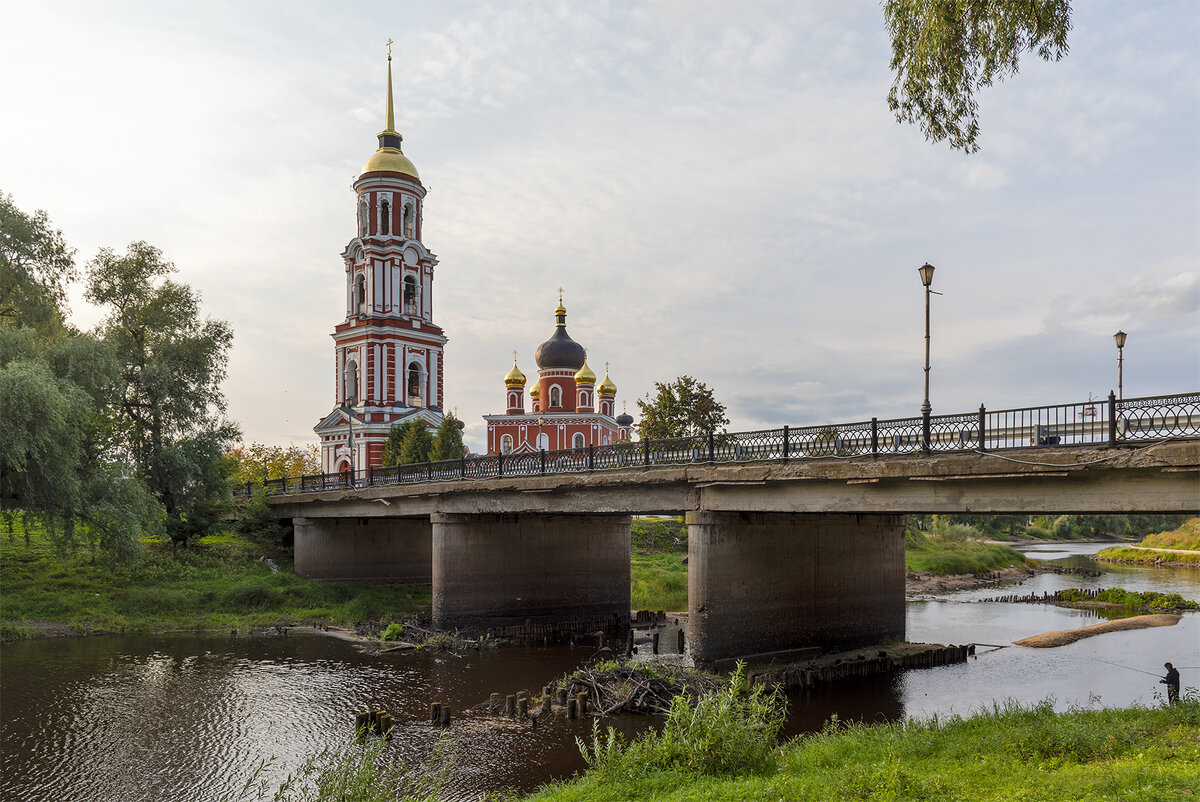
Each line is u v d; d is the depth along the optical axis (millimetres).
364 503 37094
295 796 13531
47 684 22859
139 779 15664
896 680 23922
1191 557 77812
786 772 11852
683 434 63344
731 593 24000
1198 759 10938
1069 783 9953
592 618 35375
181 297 42438
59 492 30609
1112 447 15266
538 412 82938
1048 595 47875
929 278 19016
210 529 43625
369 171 64812
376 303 63719
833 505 20297
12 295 35469
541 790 13883
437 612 31500
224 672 24734
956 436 17875
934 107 16141
